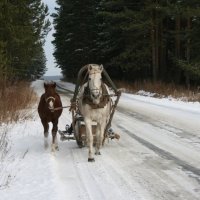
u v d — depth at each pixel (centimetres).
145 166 936
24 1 2900
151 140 1258
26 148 1124
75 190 760
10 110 1627
